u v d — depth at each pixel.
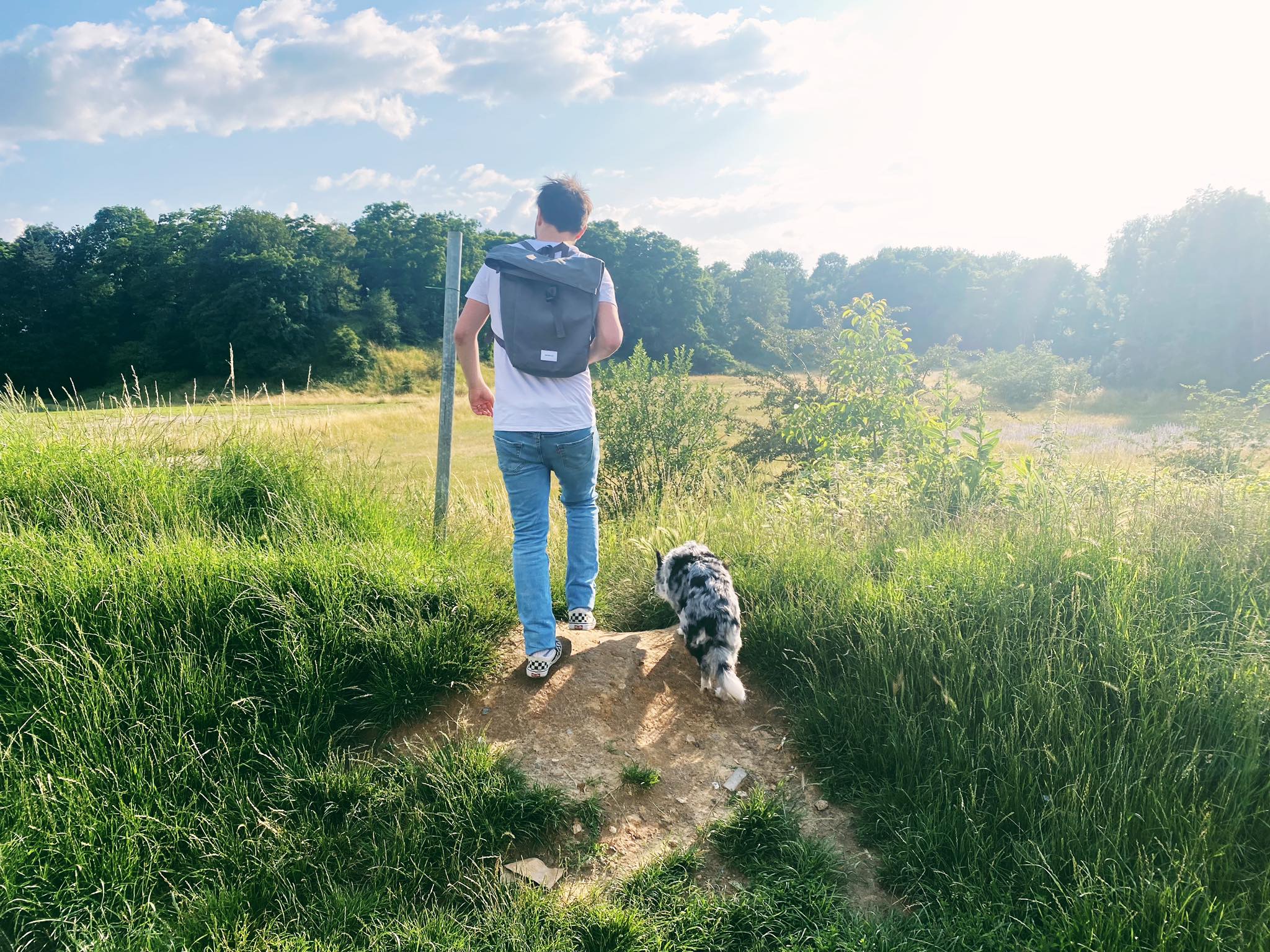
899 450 7.68
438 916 2.23
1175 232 42.59
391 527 4.41
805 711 3.22
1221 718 2.67
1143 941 2.05
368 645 3.08
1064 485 6.14
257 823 2.45
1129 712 2.79
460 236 4.46
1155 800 2.38
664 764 2.97
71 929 2.07
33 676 2.66
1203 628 3.13
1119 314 52.97
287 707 2.84
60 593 2.96
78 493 4.07
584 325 3.06
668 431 11.55
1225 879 2.20
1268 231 39.16
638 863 2.52
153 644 2.89
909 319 117.62
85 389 62.53
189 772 2.55
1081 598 3.30
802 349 12.60
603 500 10.59
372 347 65.25
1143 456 10.67
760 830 2.58
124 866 2.23
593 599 3.66
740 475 9.89
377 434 21.31
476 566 3.93
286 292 61.69
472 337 3.15
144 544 3.43
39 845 2.20
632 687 3.33
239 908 2.17
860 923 2.24
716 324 95.94
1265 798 2.43
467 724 2.98
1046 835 2.45
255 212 67.00
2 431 4.42
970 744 2.80
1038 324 94.94
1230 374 39.69
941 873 2.41
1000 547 3.84
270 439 5.20
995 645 3.17
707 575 3.35
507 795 2.59
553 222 3.22
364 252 78.12
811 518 5.01
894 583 3.64
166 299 63.66
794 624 3.61
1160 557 3.61
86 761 2.46
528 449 3.12
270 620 3.08
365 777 2.62
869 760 2.92
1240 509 4.09
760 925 2.23
